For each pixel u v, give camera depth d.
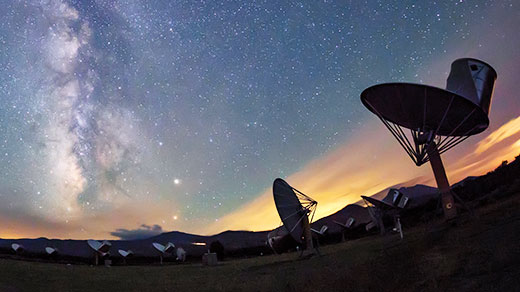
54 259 61.81
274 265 29.64
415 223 46.34
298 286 14.84
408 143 23.62
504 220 16.83
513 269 9.41
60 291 20.47
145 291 20.44
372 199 47.06
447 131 23.23
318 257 29.23
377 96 22.52
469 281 9.54
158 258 68.12
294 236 34.31
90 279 26.22
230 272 28.61
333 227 85.69
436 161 23.28
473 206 31.81
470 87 23.02
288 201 35.72
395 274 12.34
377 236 45.38
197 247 83.75
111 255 67.62
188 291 19.28
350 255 24.11
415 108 21.86
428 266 12.09
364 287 12.13
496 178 43.00
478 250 12.32
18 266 32.94
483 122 21.62
